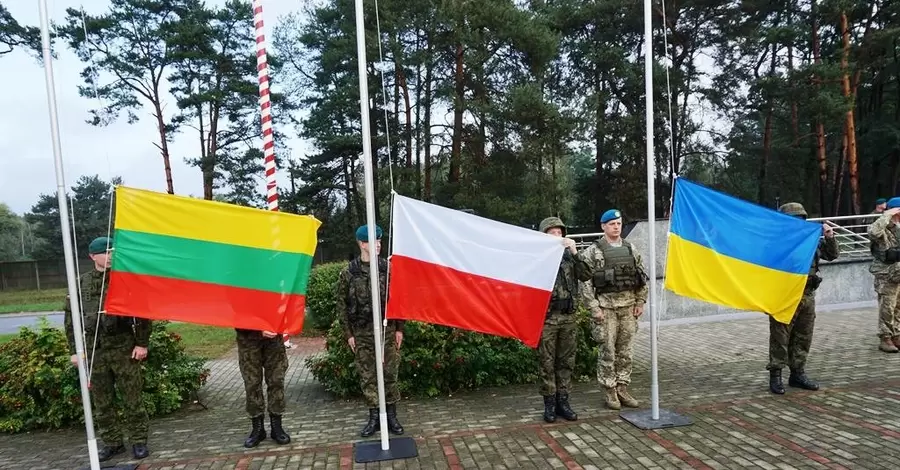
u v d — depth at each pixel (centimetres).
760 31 2359
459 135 2411
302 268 496
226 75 2881
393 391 518
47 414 580
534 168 2281
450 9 2038
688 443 459
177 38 2567
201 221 486
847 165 2559
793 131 2842
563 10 2653
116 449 495
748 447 445
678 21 2625
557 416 544
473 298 520
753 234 566
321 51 2719
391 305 502
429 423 542
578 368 694
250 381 499
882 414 507
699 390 618
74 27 2348
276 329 484
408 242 511
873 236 755
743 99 2783
